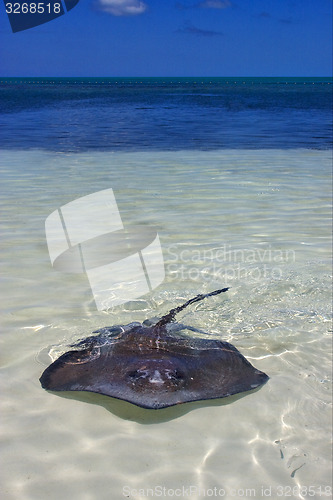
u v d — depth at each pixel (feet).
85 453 8.96
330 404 10.61
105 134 52.65
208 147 44.93
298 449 9.31
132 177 31.71
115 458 8.88
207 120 69.56
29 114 74.23
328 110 90.68
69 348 12.15
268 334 13.55
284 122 68.28
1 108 86.28
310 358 12.41
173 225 22.34
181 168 34.96
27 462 8.68
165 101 114.21
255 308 15.06
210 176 32.48
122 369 10.23
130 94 152.97
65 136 50.49
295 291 16.14
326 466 8.93
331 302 15.47
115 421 9.83
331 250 19.57
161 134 53.36
